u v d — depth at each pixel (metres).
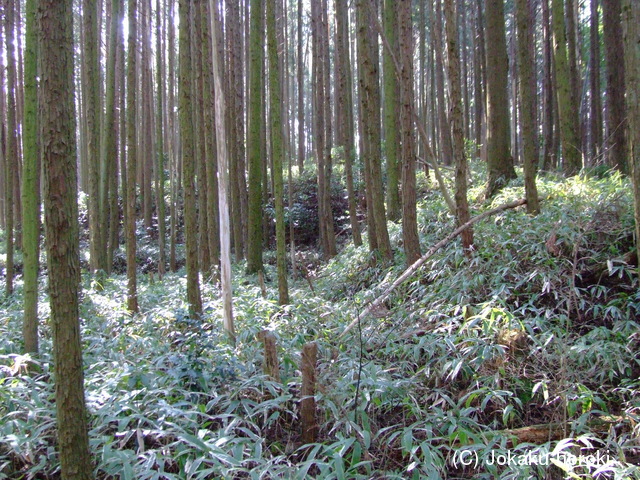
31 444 2.79
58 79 2.07
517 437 3.14
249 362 4.03
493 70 8.41
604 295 4.54
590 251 4.96
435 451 2.88
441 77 15.09
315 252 13.50
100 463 2.61
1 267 12.55
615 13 8.27
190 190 5.11
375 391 3.49
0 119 11.13
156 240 16.20
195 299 5.24
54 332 2.18
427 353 4.21
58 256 2.12
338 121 18.00
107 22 12.73
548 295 4.79
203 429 3.03
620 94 8.24
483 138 20.45
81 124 17.30
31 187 4.32
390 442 3.26
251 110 9.37
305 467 2.62
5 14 7.78
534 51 14.73
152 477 2.51
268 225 15.46
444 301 5.18
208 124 8.58
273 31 5.74
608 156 9.12
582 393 3.34
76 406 2.22
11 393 3.26
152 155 18.00
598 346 3.76
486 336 4.09
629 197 5.35
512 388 3.70
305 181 16.03
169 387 3.40
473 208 7.75
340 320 5.64
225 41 12.60
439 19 15.59
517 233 5.62
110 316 6.01
